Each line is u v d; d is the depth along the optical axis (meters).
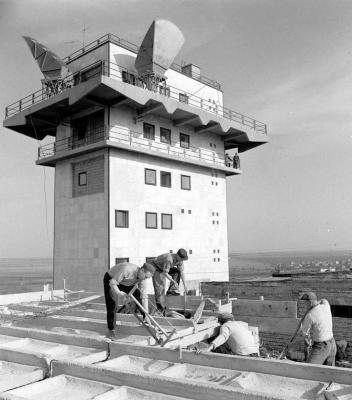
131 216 22.98
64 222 24.44
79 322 8.88
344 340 12.75
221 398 4.30
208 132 29.11
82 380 5.23
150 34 23.31
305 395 4.92
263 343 12.39
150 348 6.28
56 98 22.88
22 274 111.06
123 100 22.17
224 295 16.86
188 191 26.81
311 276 19.02
